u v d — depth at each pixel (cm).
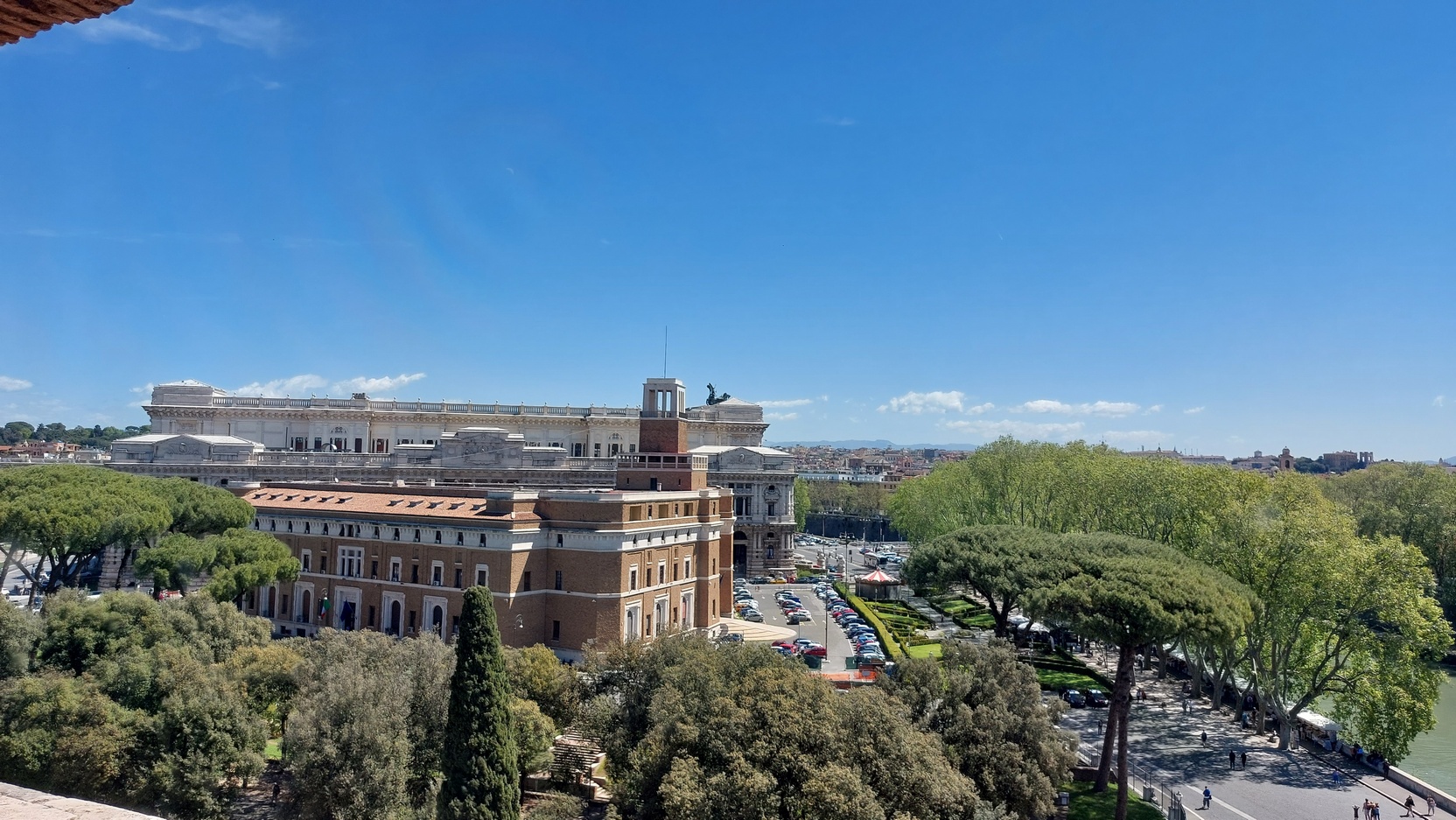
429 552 10644
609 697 6938
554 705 7375
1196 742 9606
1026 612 8556
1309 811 7712
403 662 7056
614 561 10106
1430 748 10356
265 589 12169
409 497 11669
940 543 11694
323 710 6212
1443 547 15225
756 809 5072
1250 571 9856
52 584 11131
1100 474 14188
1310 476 13488
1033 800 6262
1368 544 9775
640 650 6975
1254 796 8038
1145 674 12781
